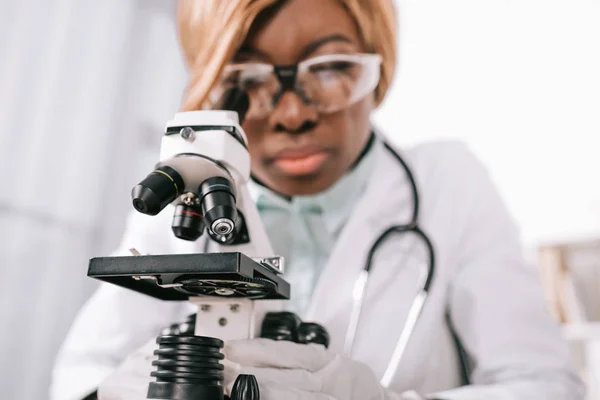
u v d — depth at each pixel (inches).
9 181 73.4
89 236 84.9
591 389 62.5
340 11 41.8
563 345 40.5
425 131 78.3
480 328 40.8
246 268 21.8
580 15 76.5
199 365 21.7
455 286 43.7
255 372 24.1
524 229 73.0
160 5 102.1
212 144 26.0
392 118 79.3
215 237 23.6
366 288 42.6
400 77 80.0
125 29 93.9
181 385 21.3
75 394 39.4
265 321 28.6
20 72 75.7
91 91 87.0
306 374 25.2
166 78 100.7
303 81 40.1
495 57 79.0
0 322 71.2
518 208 74.2
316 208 46.9
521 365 38.4
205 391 21.4
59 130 81.0
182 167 23.9
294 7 40.4
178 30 46.5
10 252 73.0
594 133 73.2
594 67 74.9
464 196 47.2
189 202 24.3
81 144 84.4
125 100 92.7
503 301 41.1
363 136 44.4
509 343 39.4
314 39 40.5
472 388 36.1
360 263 43.9
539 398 35.1
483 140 77.2
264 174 44.1
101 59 89.0
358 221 45.3
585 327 64.3
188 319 28.2
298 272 46.4
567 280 67.2
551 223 72.2
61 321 79.1
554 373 38.0
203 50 40.3
